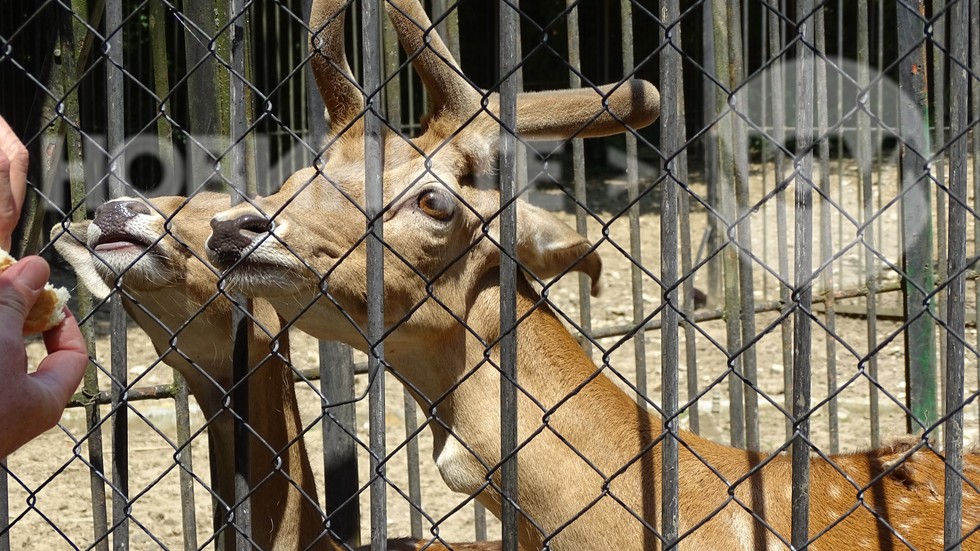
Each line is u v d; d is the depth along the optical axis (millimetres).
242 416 2871
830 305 5336
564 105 3334
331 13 3248
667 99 2182
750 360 4848
